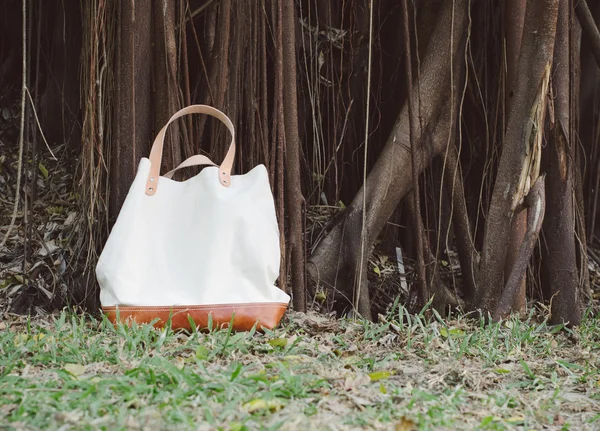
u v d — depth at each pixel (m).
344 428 1.96
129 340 2.80
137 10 3.75
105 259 3.16
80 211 4.11
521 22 4.41
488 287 4.02
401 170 4.51
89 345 2.84
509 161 4.00
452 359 3.01
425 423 2.03
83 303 3.92
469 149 5.34
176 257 3.25
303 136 5.18
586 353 3.36
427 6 4.95
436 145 4.61
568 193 4.17
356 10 5.19
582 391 2.76
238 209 3.27
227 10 3.96
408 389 2.43
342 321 3.71
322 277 4.42
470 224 5.30
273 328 3.26
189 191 3.32
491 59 5.16
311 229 4.83
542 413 2.37
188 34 4.90
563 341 3.76
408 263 5.16
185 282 3.21
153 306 3.12
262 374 2.37
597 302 5.11
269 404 2.08
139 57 3.78
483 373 2.85
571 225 4.18
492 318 3.88
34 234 4.69
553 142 4.15
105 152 3.89
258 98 4.20
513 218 3.99
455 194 4.73
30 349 2.78
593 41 5.17
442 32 4.59
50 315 3.78
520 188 3.96
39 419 1.92
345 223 4.50
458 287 5.12
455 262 5.24
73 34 5.79
